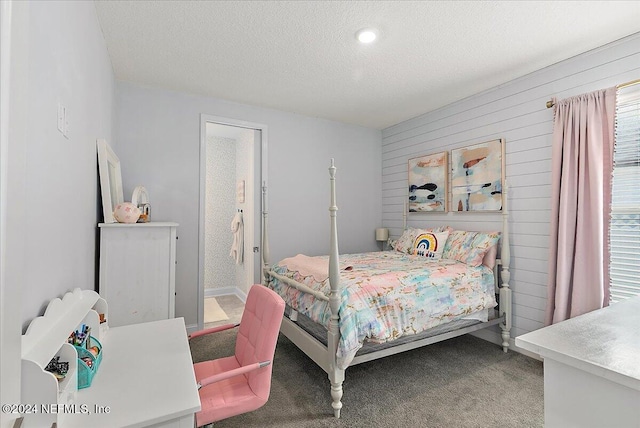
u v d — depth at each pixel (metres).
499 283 2.99
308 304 2.37
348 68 2.74
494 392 2.20
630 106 2.29
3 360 0.52
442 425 1.85
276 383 2.30
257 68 2.75
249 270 4.06
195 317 3.37
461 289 2.60
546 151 2.71
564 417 0.95
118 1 1.89
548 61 2.61
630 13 1.98
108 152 2.33
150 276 2.31
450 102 3.55
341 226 4.33
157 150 3.19
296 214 3.98
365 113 3.96
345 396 2.15
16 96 0.54
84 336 1.21
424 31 2.19
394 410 1.99
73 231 1.54
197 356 2.74
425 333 2.47
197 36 2.26
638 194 2.25
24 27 0.57
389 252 3.82
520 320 2.87
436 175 3.74
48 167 1.15
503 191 2.95
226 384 1.56
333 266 2.01
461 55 2.52
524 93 2.88
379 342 2.08
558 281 2.48
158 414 0.92
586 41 2.31
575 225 2.45
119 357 1.28
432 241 3.38
